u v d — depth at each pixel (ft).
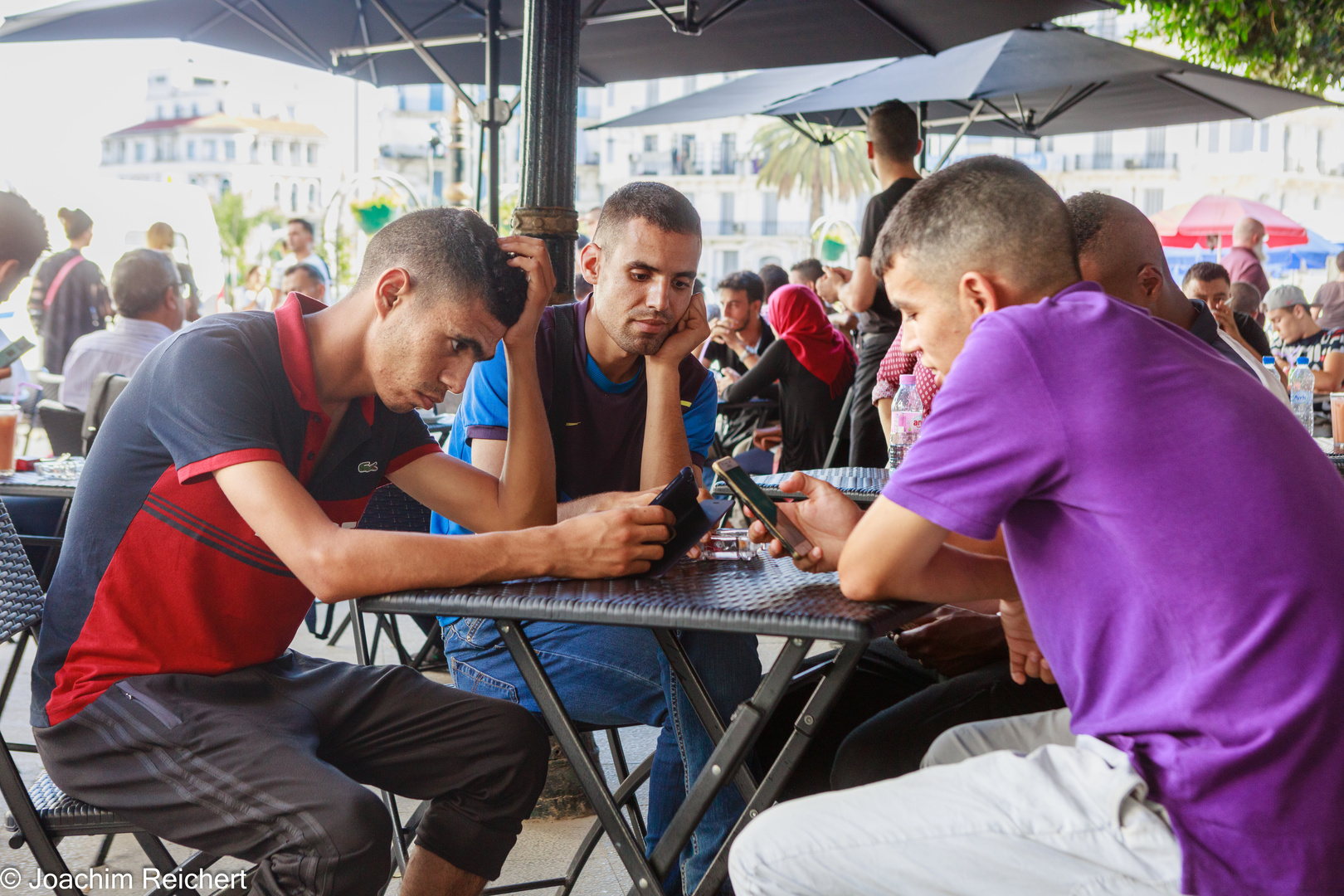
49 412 13.96
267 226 167.84
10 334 17.87
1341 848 3.59
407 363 5.20
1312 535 3.76
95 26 20.12
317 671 5.51
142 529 4.99
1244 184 140.87
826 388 16.96
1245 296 20.12
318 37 20.90
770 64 20.39
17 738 9.45
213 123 271.49
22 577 5.50
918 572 4.20
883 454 16.20
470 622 6.56
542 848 8.08
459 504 6.09
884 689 6.63
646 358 7.08
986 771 4.00
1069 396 3.87
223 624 5.14
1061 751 4.00
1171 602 3.76
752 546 5.72
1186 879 3.63
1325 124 139.54
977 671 5.84
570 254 10.41
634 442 7.36
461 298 5.11
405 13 19.74
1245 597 3.69
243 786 4.68
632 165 181.06
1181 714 3.73
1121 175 144.97
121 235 30.35
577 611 4.29
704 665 5.67
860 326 16.26
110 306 19.57
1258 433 3.87
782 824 4.02
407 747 5.38
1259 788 3.60
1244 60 34.01
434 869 5.38
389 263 5.18
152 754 4.82
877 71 23.97
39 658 5.12
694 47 19.69
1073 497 3.91
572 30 10.27
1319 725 3.60
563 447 7.16
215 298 31.58
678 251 6.73
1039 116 27.63
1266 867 3.59
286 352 5.14
